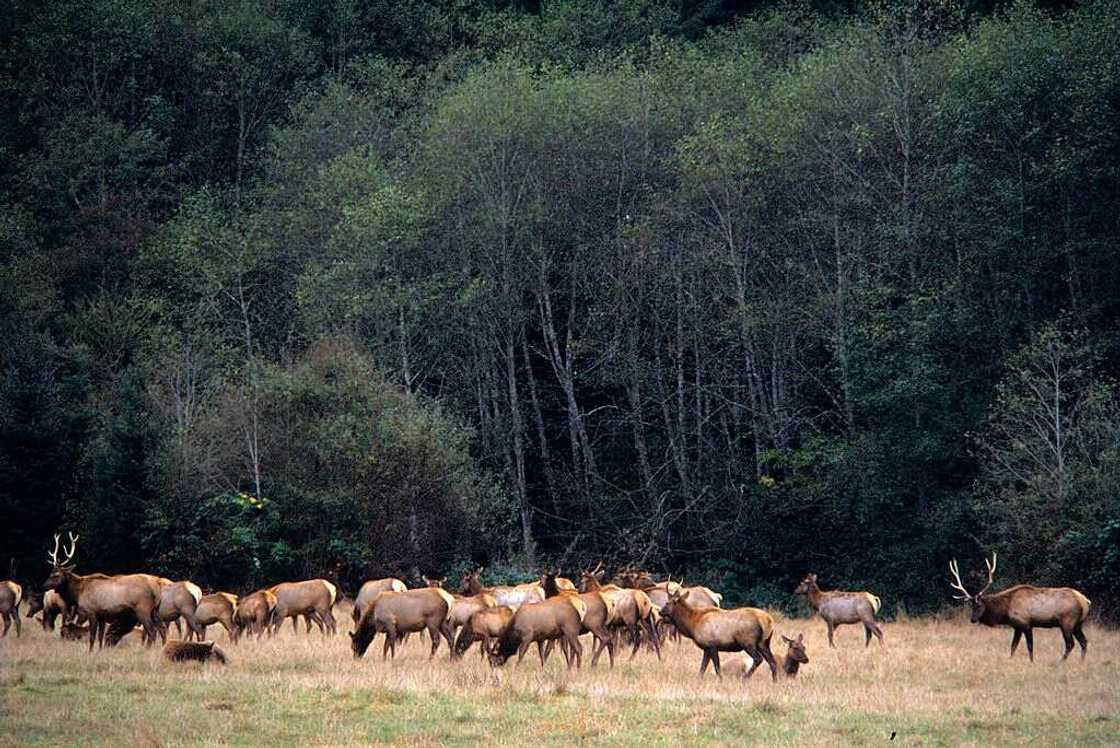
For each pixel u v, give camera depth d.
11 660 70.56
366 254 155.88
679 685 64.31
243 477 136.75
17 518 126.12
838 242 150.62
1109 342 129.62
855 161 156.50
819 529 142.62
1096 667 74.38
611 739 50.81
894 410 135.75
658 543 152.12
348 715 55.72
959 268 140.38
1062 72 138.12
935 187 146.62
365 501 131.50
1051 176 135.75
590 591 81.00
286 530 130.50
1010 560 117.31
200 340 154.88
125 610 75.81
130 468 126.75
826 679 68.62
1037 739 51.78
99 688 61.84
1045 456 118.56
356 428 134.62
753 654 67.12
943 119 144.00
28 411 130.88
